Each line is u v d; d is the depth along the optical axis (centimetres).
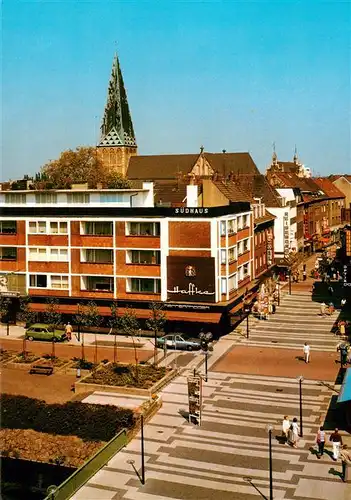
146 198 7100
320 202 15125
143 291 6469
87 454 3788
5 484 3572
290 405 4425
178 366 5453
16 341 6419
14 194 7062
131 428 4003
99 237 6556
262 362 5541
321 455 3594
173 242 6322
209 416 4241
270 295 8288
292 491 3164
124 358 5741
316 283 9925
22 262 6844
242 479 3309
